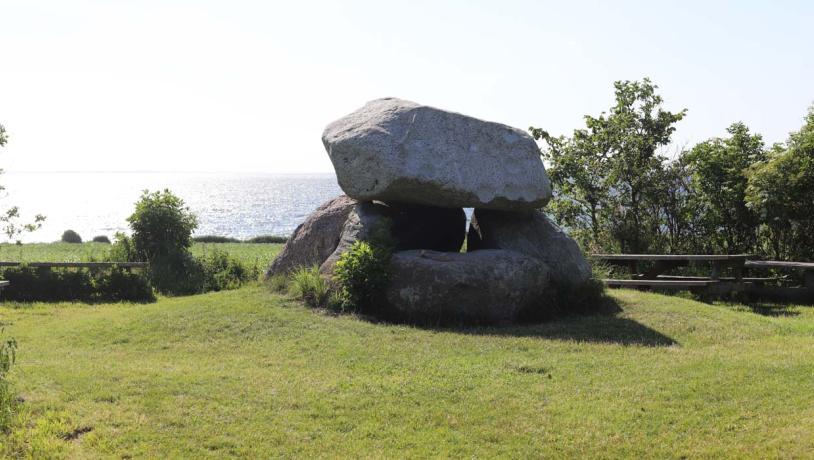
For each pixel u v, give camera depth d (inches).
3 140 559.5
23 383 329.7
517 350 407.8
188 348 420.5
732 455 260.1
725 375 348.8
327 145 577.0
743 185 748.6
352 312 501.4
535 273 504.1
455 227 609.9
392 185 520.4
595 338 442.0
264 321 474.9
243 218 3516.2
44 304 609.9
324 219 621.0
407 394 326.6
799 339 442.9
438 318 482.9
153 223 743.7
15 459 250.2
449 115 550.6
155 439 271.4
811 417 290.7
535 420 295.0
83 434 275.1
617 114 849.5
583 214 869.8
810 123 712.4
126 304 616.1
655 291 694.5
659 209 838.5
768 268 748.0
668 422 291.3
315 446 269.9
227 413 299.1
